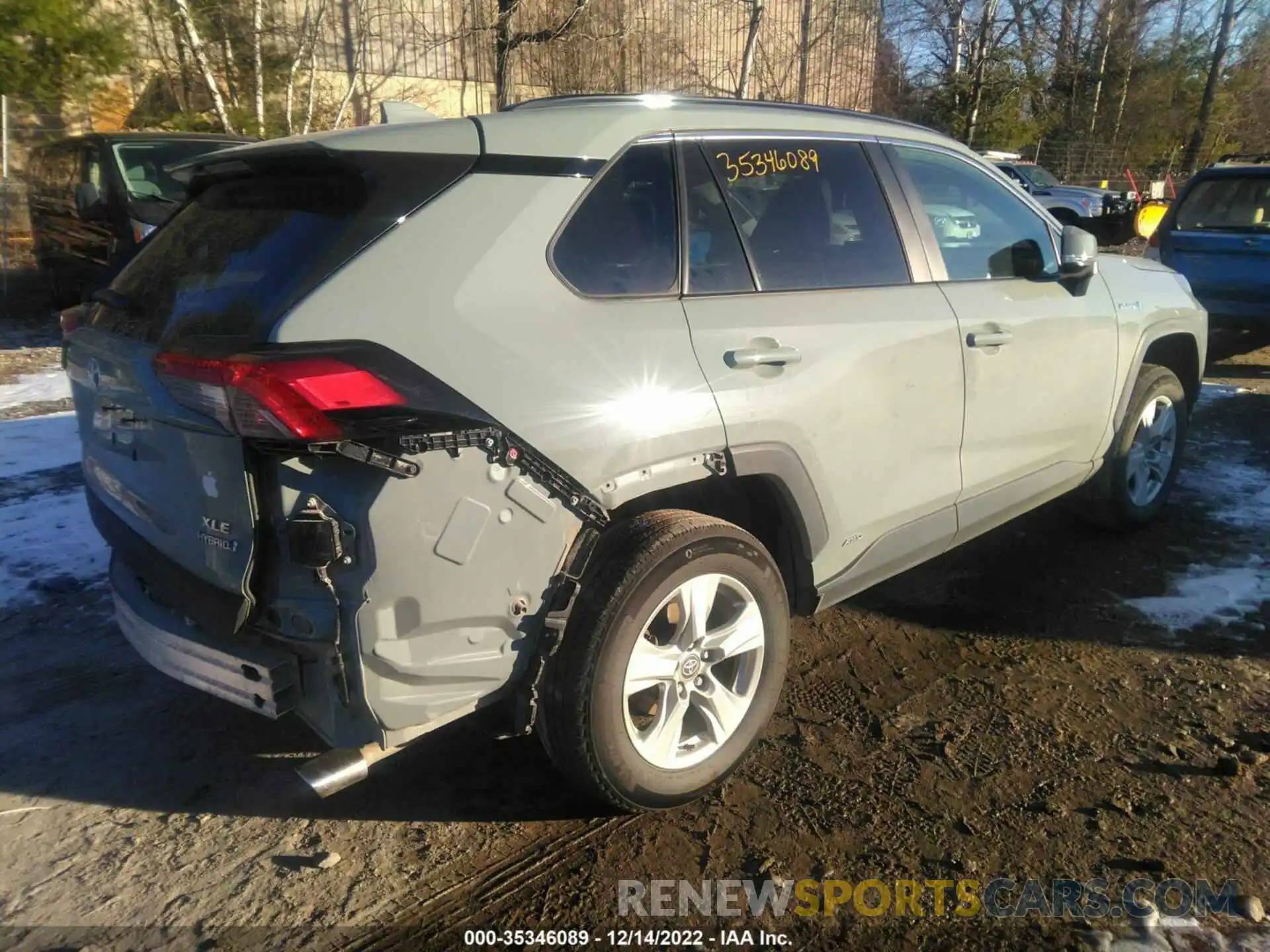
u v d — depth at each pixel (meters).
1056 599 4.21
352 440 2.17
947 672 3.65
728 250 2.98
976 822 2.81
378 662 2.28
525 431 2.40
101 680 3.62
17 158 14.08
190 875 2.63
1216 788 2.94
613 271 2.71
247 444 2.26
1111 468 4.57
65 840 2.77
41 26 12.07
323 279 2.29
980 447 3.68
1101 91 31.22
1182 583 4.32
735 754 2.94
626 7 17.56
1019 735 3.23
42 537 4.86
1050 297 3.94
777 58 21.03
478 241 2.47
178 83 16.02
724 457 2.79
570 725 2.57
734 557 2.82
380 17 18.64
